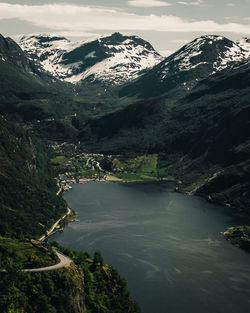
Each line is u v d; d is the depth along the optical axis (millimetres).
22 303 177000
